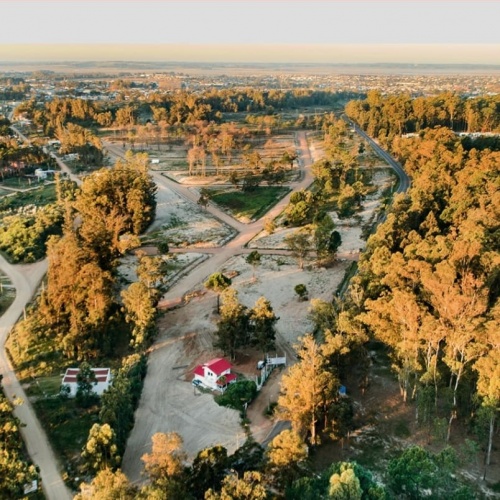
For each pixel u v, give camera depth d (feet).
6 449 208.74
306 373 229.86
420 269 292.40
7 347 332.39
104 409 244.63
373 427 247.29
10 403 266.16
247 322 314.14
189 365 309.42
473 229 350.84
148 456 197.26
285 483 191.83
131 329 342.85
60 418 258.16
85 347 316.19
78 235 417.90
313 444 232.12
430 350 257.14
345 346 260.01
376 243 374.84
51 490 214.28
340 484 166.20
